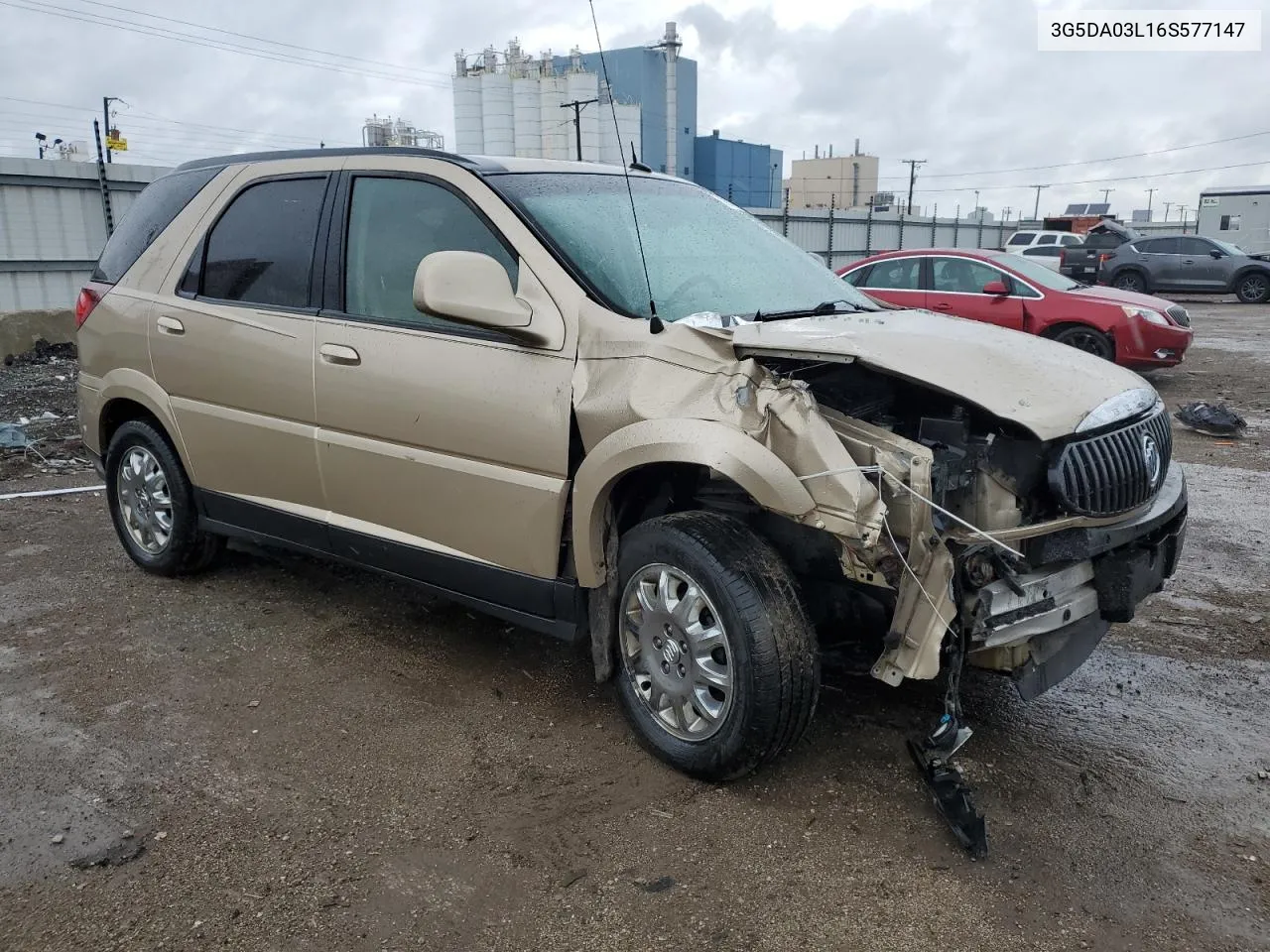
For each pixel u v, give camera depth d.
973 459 2.97
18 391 10.27
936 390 2.93
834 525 2.80
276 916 2.61
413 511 3.80
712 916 2.61
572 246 3.50
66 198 14.26
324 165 4.17
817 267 4.38
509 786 3.21
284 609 4.71
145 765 3.34
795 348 2.94
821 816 3.05
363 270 3.93
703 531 3.10
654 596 3.30
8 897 2.68
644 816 3.04
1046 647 3.14
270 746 3.46
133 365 4.82
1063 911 2.64
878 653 3.26
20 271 13.88
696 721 3.21
